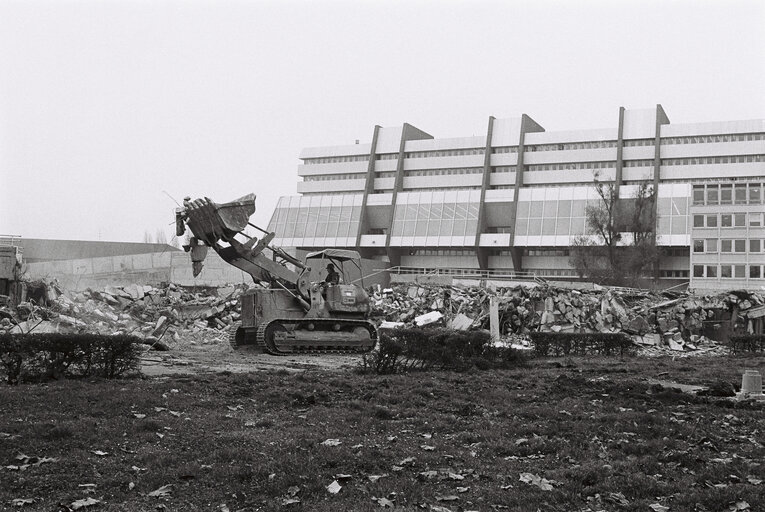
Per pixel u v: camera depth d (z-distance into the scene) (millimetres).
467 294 47062
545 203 95688
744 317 47531
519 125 104250
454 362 21031
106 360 16156
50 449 8914
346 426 10984
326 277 31000
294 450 9258
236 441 9695
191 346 32156
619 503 7480
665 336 43438
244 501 7289
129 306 39438
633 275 74625
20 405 11594
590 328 43875
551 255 96375
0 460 8336
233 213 27750
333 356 28031
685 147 96250
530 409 13031
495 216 100000
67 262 49250
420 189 108188
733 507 7355
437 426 11211
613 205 81062
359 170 112125
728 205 65562
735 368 25266
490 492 7758
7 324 30688
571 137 101125
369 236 102500
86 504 7000
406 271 88875
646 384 17250
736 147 94375
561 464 9062
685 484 8133
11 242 58031
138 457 8672
